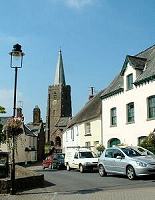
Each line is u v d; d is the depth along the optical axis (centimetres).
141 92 3150
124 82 3422
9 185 1622
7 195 1550
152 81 3008
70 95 11150
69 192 1619
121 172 2123
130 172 2031
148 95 3047
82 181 2091
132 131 3262
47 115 10950
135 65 3266
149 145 2672
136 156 2091
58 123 9550
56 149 8000
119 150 2195
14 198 1457
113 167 2206
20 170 2155
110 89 3762
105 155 2319
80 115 4731
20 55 1703
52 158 4072
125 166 2078
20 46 1708
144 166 1967
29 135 6719
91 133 4269
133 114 3306
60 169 3750
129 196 1385
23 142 6284
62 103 10875
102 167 2339
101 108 4000
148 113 3048
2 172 1864
